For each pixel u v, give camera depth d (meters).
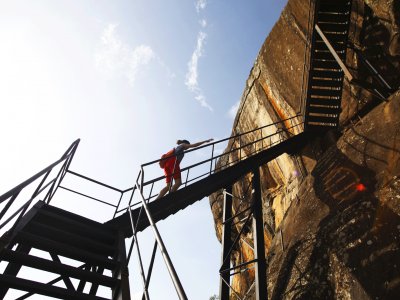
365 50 8.38
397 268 3.93
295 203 7.77
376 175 5.48
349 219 5.27
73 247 3.86
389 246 4.23
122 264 3.88
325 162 7.34
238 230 14.98
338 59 7.14
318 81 8.58
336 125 8.98
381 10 7.79
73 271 3.48
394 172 5.07
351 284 4.40
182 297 1.76
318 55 8.44
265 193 13.72
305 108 9.04
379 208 4.84
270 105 12.93
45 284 3.06
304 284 5.21
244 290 13.02
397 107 5.92
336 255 4.99
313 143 9.22
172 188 7.62
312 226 6.22
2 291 3.04
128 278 3.67
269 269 6.89
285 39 11.73
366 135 6.40
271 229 12.34
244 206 14.72
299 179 10.35
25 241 3.71
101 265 3.96
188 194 6.79
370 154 5.96
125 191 7.03
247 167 8.15
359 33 8.62
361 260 4.50
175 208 6.66
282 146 9.03
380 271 4.12
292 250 6.21
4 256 3.27
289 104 11.32
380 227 4.57
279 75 12.04
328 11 8.13
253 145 14.58
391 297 3.77
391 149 5.47
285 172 12.02
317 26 7.88
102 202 6.63
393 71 7.59
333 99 8.75
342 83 8.60
